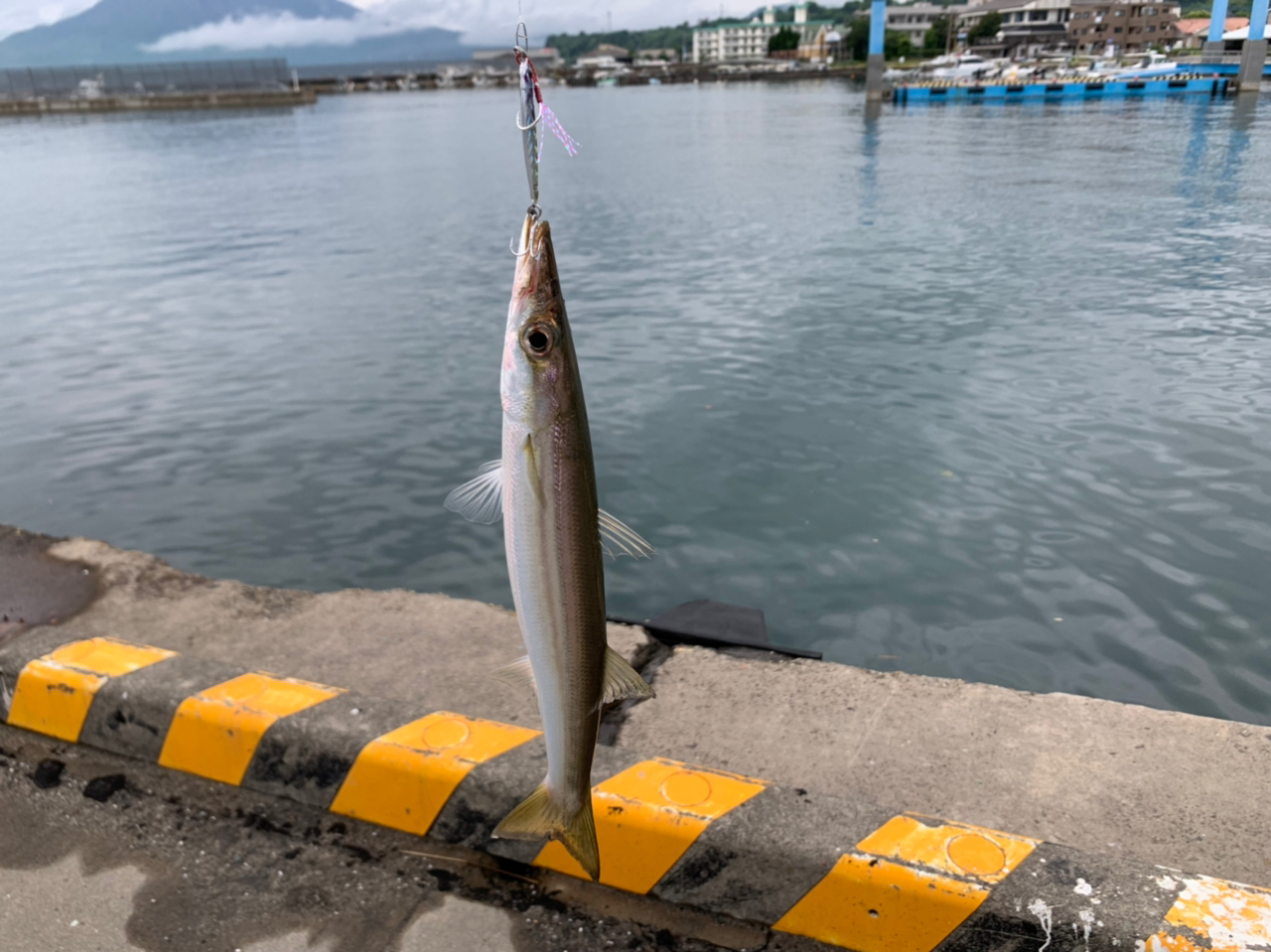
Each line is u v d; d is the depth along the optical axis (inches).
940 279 594.2
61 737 125.2
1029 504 281.6
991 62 3585.1
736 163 1393.9
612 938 94.3
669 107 3348.9
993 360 419.2
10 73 4690.0
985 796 109.3
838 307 534.0
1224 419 338.0
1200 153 1218.6
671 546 268.5
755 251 725.3
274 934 96.6
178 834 110.4
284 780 113.6
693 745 120.3
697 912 96.7
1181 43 4377.5
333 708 116.3
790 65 6678.2
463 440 356.5
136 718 120.2
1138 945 80.2
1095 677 202.4
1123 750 116.0
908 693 129.6
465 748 108.2
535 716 128.1
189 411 398.3
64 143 2357.3
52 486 326.3
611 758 106.0
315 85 7239.2
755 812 95.8
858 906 89.8
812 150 1537.9
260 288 646.5
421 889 101.3
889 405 369.4
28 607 161.8
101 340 517.7
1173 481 291.6
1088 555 251.8
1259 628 215.9
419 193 1195.3
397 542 281.0
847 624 226.4
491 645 146.6
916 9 5856.3
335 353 478.6
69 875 105.0
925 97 2709.2
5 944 95.8
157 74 4948.3
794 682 133.8
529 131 64.6
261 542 283.1
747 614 158.7
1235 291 526.0
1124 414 347.3
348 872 104.3
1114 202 872.9
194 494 316.8
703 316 530.9
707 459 327.3
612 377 424.2
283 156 1827.0
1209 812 105.3
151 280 685.9
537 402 68.2
